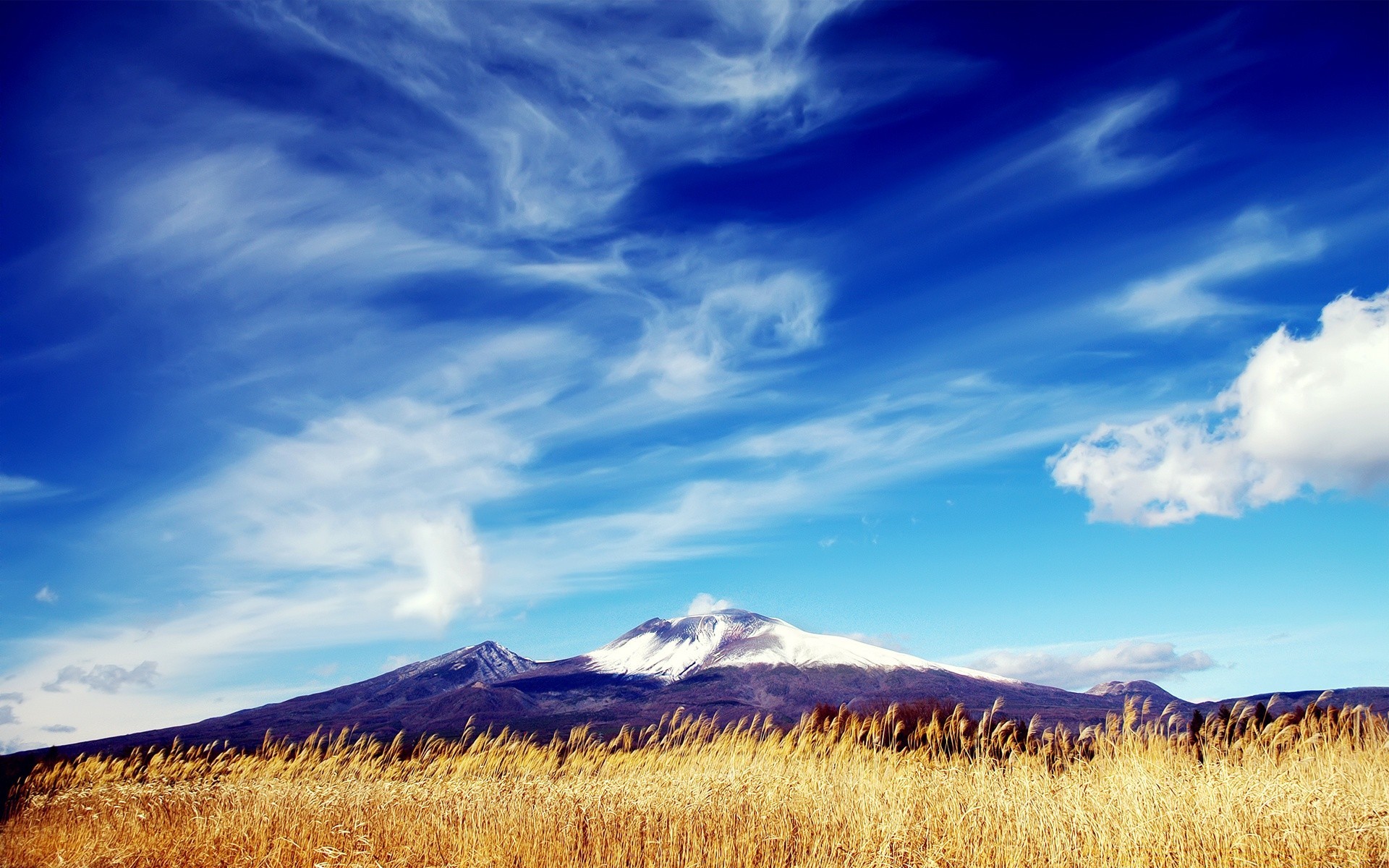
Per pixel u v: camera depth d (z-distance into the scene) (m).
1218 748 15.17
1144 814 12.18
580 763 18.28
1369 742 15.16
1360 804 12.11
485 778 17.33
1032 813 12.96
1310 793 12.11
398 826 15.61
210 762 21.44
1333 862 10.86
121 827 17.22
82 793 19.17
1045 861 12.02
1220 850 11.27
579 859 13.89
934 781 15.12
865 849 12.59
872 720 18.55
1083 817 12.33
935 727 17.61
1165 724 16.41
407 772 18.81
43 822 18.33
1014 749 15.77
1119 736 15.81
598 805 15.34
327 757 20.66
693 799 15.12
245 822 16.05
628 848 13.95
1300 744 14.73
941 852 12.33
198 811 17.38
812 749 17.89
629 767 17.58
